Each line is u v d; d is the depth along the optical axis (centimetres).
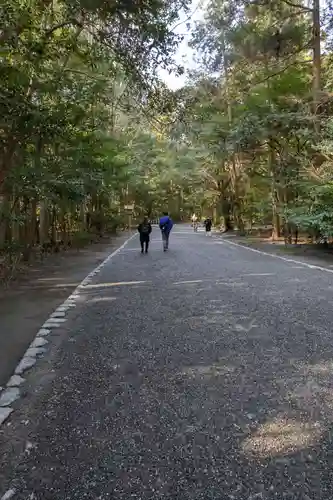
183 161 4425
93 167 1794
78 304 881
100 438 340
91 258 1894
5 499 270
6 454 323
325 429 346
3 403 411
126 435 343
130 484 281
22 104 934
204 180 4822
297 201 2111
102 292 1016
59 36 1052
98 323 712
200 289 1016
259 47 2130
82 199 1794
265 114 2164
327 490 271
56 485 283
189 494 269
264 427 351
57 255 2023
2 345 602
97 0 902
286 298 881
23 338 636
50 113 1035
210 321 705
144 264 1609
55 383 459
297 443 326
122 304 864
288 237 2361
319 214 1817
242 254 2012
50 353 561
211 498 265
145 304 856
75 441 337
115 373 482
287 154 2336
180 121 1226
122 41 1030
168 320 718
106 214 3431
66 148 1609
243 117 2247
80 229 2736
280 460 304
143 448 323
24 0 841
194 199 6353
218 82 2522
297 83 2277
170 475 289
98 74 1265
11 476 295
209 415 374
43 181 1312
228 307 809
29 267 1538
